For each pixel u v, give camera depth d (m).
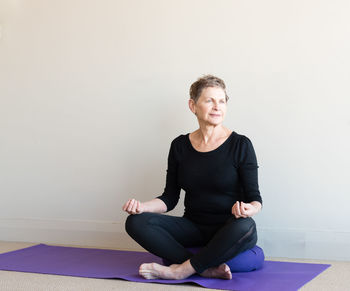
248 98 3.09
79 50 3.50
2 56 3.68
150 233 2.41
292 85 3.01
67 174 3.52
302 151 2.99
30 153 3.61
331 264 2.77
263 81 3.07
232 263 2.44
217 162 2.58
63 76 3.54
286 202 3.02
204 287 2.17
